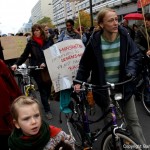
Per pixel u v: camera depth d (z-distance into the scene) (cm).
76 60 466
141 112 604
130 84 363
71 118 426
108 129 361
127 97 363
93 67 381
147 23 624
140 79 601
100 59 365
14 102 230
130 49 363
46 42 629
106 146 346
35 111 225
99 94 371
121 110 376
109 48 363
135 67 356
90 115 402
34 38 625
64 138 242
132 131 384
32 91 622
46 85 619
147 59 582
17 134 233
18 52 833
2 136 317
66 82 455
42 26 626
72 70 465
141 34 628
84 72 388
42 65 595
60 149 234
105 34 362
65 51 464
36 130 225
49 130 234
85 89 368
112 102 339
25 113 222
